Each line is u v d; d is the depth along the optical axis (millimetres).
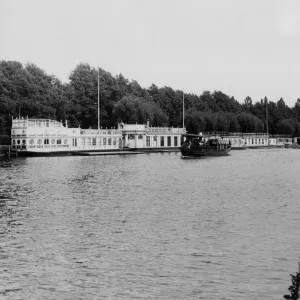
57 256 42562
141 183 92062
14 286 36156
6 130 185125
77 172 112250
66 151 177875
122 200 70375
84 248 44781
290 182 95938
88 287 35969
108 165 134500
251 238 47906
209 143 192000
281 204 67125
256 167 135125
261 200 70750
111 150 196125
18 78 194750
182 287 35938
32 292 35125
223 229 51688
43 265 40312
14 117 186000
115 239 47719
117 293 35000
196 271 38938
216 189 83750
